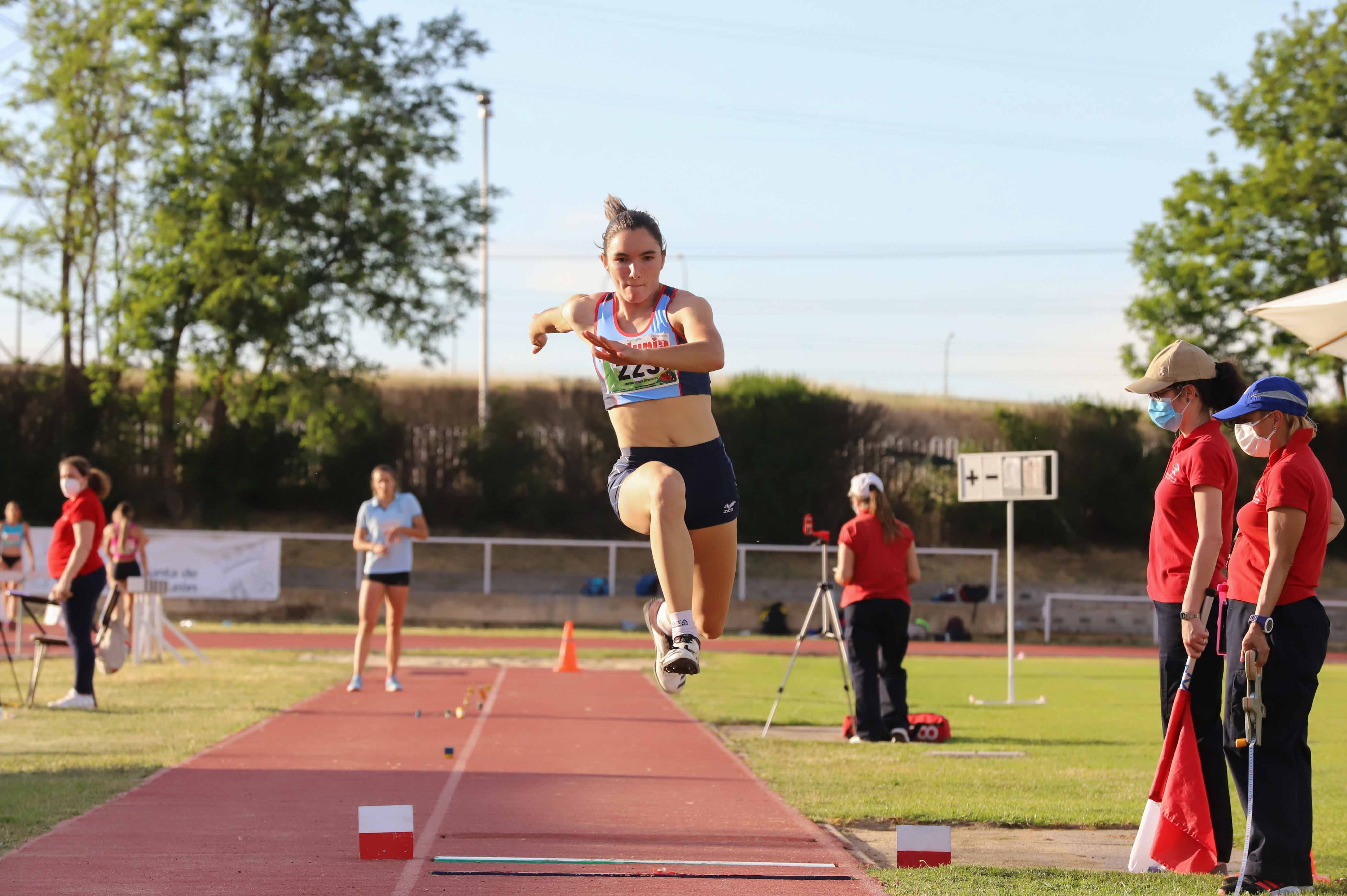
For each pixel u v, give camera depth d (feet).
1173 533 32.86
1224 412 30.12
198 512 195.11
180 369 181.06
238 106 173.37
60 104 186.19
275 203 172.24
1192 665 31.35
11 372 194.08
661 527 25.29
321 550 188.03
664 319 25.95
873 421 209.05
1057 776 46.16
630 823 35.99
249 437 198.49
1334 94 198.80
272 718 60.70
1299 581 29.19
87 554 62.64
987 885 28.07
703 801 39.86
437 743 53.31
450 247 185.98
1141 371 209.46
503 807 38.34
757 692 81.82
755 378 211.82
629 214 25.89
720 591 28.14
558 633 147.64
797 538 202.28
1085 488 211.20
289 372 183.11
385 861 30.35
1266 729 28.94
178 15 169.37
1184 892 28.09
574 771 45.98
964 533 212.64
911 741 57.57
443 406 219.82
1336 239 200.13
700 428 26.45
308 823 35.04
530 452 205.77
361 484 203.72
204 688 74.49
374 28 179.42
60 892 26.76
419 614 156.97
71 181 187.83
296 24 172.65
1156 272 206.18
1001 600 173.27
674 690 25.86
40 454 190.90
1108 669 112.88
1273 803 28.53
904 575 57.31
